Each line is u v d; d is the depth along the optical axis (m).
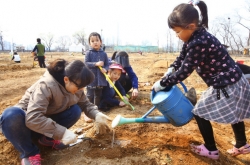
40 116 2.11
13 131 2.12
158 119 2.52
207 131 2.35
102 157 2.36
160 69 10.67
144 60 16.75
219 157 2.51
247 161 2.72
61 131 2.16
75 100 2.51
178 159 2.36
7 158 2.48
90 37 3.90
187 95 2.67
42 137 2.59
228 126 3.81
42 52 12.80
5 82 7.42
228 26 45.97
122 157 2.36
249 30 44.06
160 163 2.30
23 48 58.50
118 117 2.51
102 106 4.02
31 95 2.19
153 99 2.45
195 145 2.55
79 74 2.13
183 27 2.13
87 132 2.97
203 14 2.26
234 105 2.18
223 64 2.19
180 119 2.38
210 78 2.26
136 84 4.48
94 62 3.79
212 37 2.17
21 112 2.17
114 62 4.27
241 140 2.59
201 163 2.33
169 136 2.83
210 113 2.24
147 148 2.52
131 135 2.82
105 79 3.86
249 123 4.01
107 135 2.77
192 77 8.53
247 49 35.75
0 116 2.20
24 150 2.22
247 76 3.41
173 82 2.27
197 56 2.14
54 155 2.53
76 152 2.50
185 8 2.12
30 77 8.94
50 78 2.24
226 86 2.18
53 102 2.32
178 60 2.58
